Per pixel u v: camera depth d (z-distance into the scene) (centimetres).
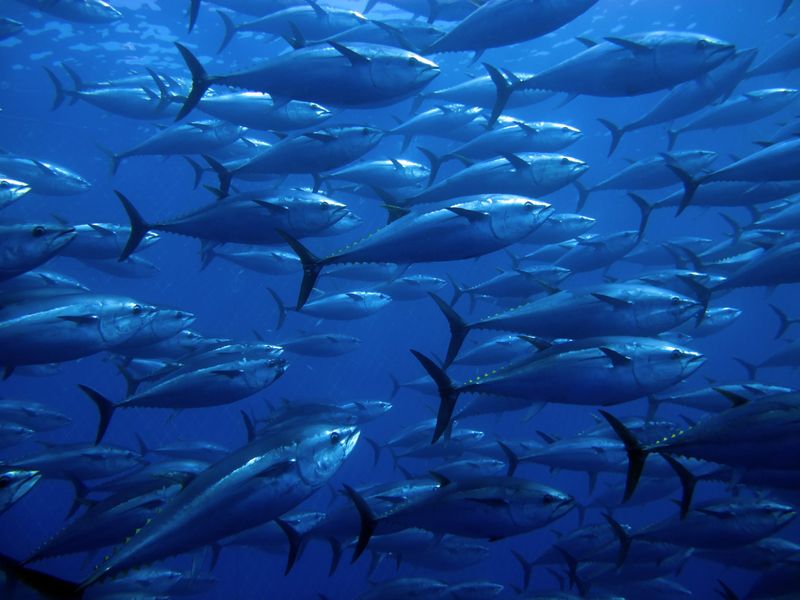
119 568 345
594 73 564
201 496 368
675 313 504
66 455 697
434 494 498
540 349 471
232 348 596
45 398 2617
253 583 2106
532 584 2266
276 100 540
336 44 506
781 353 1080
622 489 915
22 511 2052
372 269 1106
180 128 882
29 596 318
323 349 1162
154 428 2509
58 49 2002
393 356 2738
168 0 1786
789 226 699
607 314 499
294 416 700
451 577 2183
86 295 493
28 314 465
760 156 580
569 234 916
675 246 997
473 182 673
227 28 868
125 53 2053
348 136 639
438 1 759
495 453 940
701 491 2527
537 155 672
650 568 807
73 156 2522
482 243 484
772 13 2061
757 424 385
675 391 842
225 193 577
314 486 401
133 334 506
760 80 2389
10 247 476
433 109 955
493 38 541
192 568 590
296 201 571
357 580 2153
